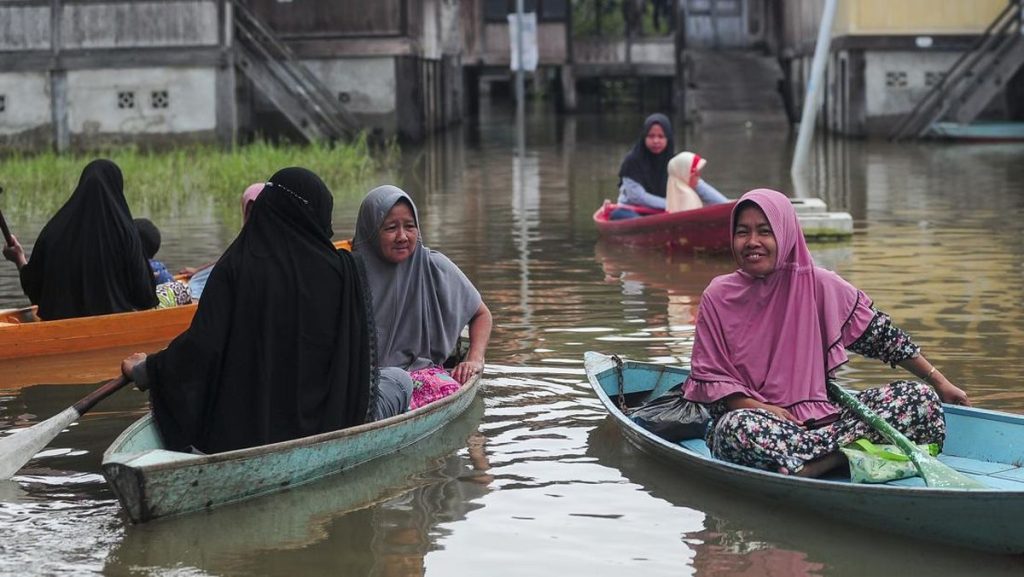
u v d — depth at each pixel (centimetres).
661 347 744
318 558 446
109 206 766
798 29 3002
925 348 720
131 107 2169
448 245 1159
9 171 1708
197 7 2142
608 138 2648
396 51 2319
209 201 1519
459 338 702
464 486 516
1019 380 649
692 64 3222
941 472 460
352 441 524
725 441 498
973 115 2359
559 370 696
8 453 512
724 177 1789
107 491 515
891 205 1420
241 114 2381
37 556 449
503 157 2183
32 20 2155
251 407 512
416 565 440
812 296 510
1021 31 2317
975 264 1000
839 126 2561
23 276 773
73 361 731
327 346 525
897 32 2405
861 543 456
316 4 2317
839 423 501
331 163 1783
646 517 482
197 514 487
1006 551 442
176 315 775
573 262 1057
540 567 438
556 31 3588
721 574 430
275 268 516
